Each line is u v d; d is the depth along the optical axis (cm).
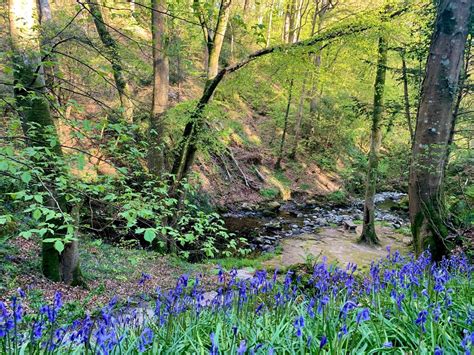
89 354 265
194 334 307
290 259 1043
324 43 882
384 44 967
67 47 667
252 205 1680
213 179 1680
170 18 989
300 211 1755
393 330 296
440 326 286
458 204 896
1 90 487
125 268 769
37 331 253
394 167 2072
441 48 590
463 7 571
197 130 995
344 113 2098
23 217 657
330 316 313
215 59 1038
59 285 591
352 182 2230
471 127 1032
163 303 342
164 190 412
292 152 2206
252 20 2353
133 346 279
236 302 352
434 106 602
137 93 1223
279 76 963
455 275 433
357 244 1234
